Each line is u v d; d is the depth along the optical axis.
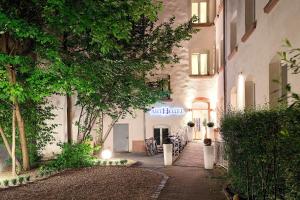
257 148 7.79
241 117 9.35
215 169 17.39
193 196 11.25
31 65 14.36
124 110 21.03
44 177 14.57
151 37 19.56
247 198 8.84
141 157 24.62
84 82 14.85
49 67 14.51
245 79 16.05
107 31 12.65
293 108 5.05
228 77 20.89
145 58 19.33
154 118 29.45
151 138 27.77
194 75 29.27
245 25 16.14
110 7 12.58
